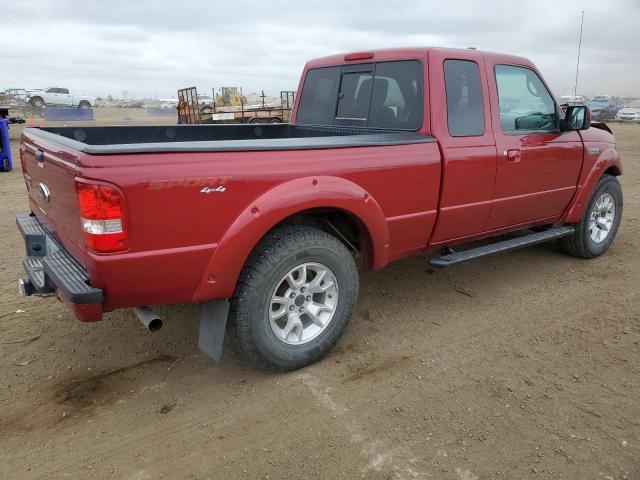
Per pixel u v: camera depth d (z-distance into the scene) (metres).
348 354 3.70
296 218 3.55
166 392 3.26
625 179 11.23
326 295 3.51
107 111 39.84
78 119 27.38
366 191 3.46
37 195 3.76
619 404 3.14
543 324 4.19
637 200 8.94
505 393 3.24
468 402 3.15
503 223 4.62
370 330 4.06
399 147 3.63
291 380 3.38
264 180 3.02
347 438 2.83
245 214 2.96
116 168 2.60
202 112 21.44
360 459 2.67
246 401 3.16
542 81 4.81
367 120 4.45
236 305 3.14
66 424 2.95
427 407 3.09
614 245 6.27
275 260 3.14
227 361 3.62
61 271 2.96
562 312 4.41
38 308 4.41
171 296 2.92
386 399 3.17
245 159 2.97
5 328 4.05
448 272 5.27
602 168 5.35
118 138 4.45
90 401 3.16
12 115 29.14
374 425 2.93
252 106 21.11
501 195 4.39
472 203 4.18
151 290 2.84
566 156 4.90
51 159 3.07
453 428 2.91
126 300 2.81
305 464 2.64
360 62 4.48
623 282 5.07
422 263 5.50
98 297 2.70
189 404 3.14
